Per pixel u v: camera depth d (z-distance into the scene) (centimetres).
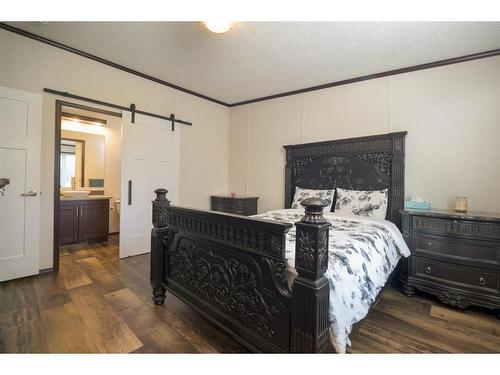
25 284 242
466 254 216
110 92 315
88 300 214
